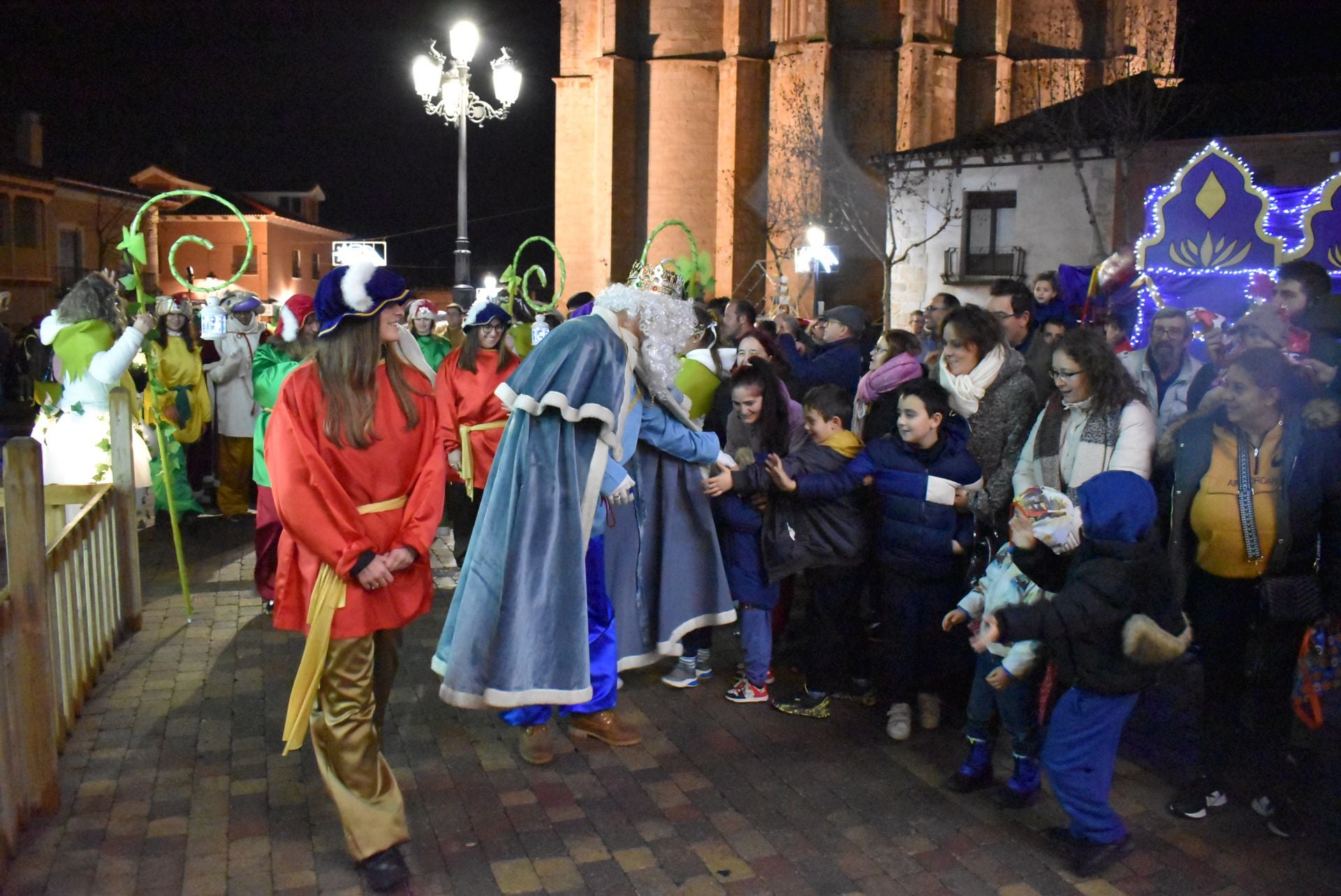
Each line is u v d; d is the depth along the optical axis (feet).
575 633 15.14
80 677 17.92
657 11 132.98
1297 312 15.88
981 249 82.94
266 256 157.48
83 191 126.72
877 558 17.25
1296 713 14.26
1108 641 12.79
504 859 13.46
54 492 20.45
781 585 20.70
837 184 124.57
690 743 17.01
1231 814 14.75
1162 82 78.13
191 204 155.63
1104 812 13.26
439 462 13.42
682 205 135.03
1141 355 19.85
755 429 18.97
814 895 12.75
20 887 12.59
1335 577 13.60
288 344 21.67
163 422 30.19
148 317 22.94
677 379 20.97
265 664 20.02
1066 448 15.24
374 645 13.67
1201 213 23.36
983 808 14.94
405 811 14.57
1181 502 14.42
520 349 26.91
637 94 134.92
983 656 15.01
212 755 16.19
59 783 15.20
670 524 17.54
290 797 14.93
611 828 14.28
